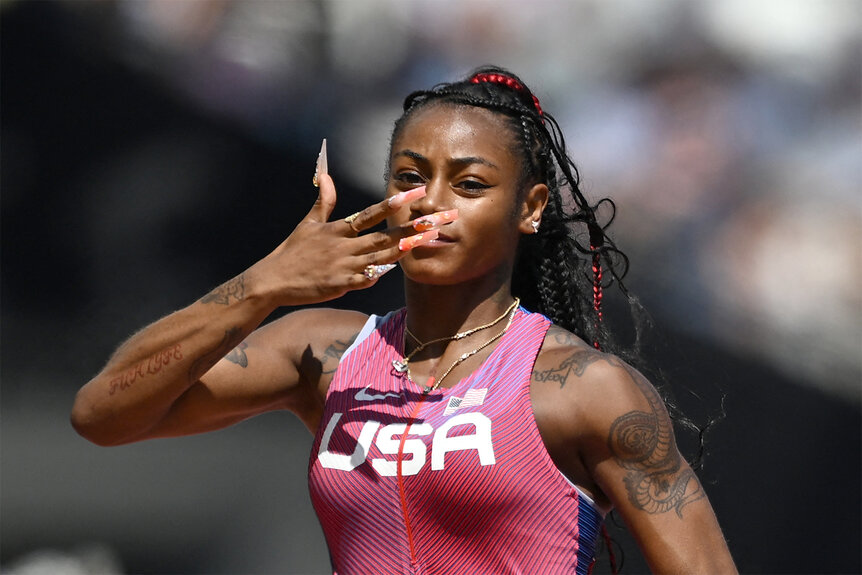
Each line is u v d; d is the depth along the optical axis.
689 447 16.69
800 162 26.28
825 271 25.55
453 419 7.52
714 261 25.70
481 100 8.02
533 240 9.04
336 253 7.34
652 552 7.39
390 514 7.50
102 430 8.21
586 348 7.80
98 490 25.03
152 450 25.56
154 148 27.72
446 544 7.41
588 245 9.79
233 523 24.86
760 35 26.69
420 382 8.01
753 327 25.05
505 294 8.23
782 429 24.23
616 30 27.14
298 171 27.34
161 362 7.83
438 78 27.45
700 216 26.03
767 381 24.78
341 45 27.44
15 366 26.98
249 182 27.52
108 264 27.67
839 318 25.16
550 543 7.37
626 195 26.34
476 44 27.42
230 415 8.74
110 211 27.75
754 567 23.16
